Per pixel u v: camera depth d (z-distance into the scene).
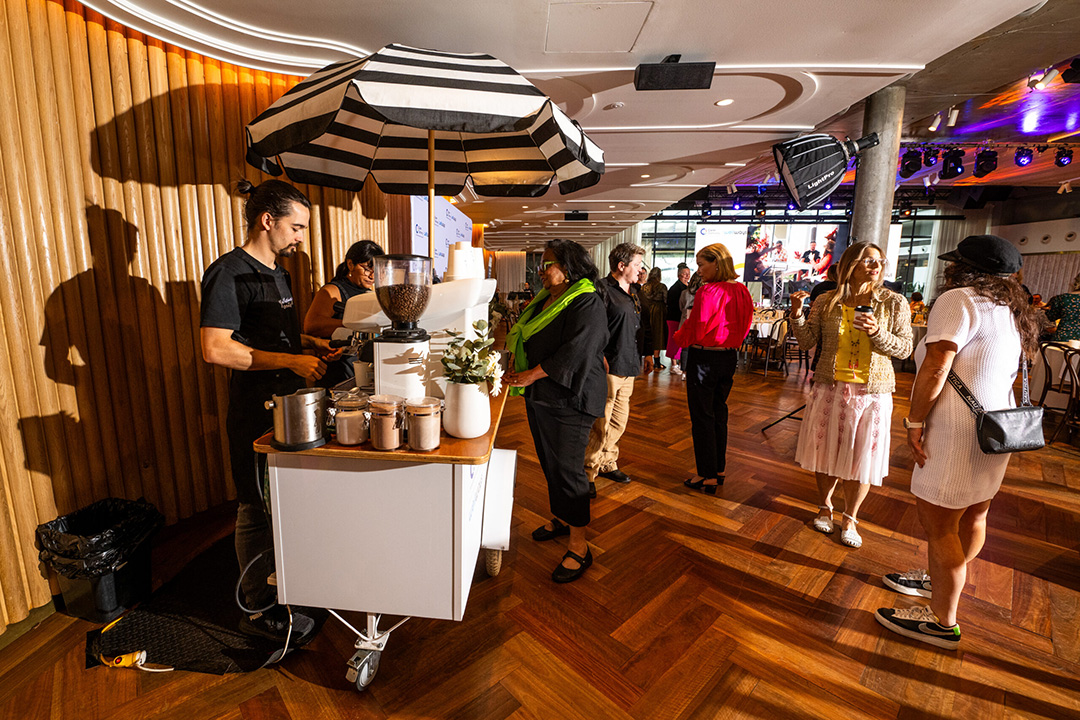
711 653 1.64
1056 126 5.69
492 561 2.01
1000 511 2.78
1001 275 1.51
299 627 1.65
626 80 2.96
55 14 1.77
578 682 1.50
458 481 1.21
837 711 1.42
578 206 8.25
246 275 1.52
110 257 2.00
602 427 2.79
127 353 2.08
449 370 1.33
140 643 1.61
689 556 2.23
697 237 14.44
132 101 2.05
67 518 1.82
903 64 2.77
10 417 1.67
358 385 1.52
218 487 2.48
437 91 1.38
